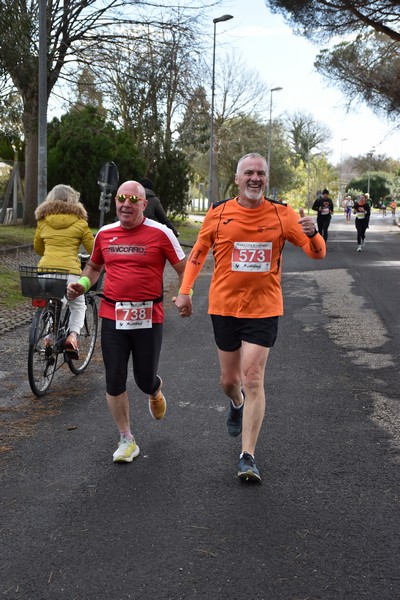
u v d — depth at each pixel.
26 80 16.66
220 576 3.16
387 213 81.56
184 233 29.72
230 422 4.84
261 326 4.36
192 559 3.31
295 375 6.84
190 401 5.98
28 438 5.03
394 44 31.06
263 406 4.35
